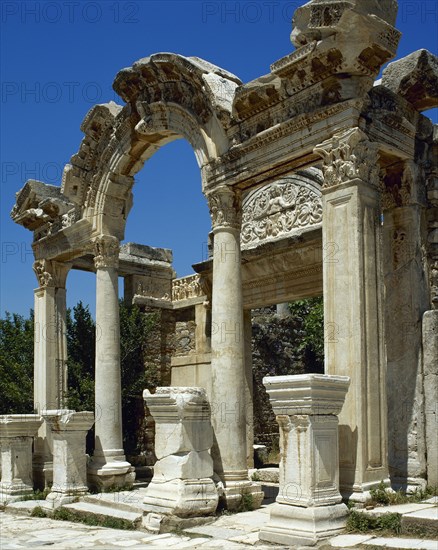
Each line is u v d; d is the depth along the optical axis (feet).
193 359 71.31
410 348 41.16
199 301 71.67
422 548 27.53
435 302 42.45
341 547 29.35
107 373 55.93
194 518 38.29
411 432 40.40
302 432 32.40
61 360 65.26
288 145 41.27
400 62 41.68
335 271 37.35
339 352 36.58
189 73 47.14
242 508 41.75
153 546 34.35
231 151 44.78
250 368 65.05
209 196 46.52
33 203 65.87
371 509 33.12
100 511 44.42
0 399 72.23
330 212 37.93
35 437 59.98
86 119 57.82
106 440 54.65
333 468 32.96
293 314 100.12
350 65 37.42
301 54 38.40
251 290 63.26
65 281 66.74
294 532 31.45
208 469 39.86
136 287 74.54
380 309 37.24
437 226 42.91
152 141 55.11
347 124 37.81
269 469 59.52
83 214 59.67
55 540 37.45
